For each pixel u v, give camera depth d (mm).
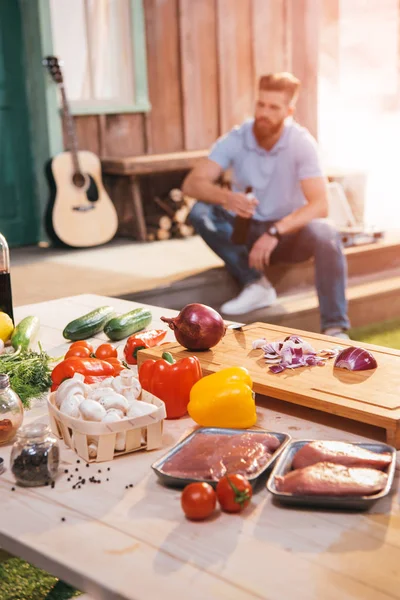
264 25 7309
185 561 1096
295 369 1765
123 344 2209
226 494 1219
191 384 1640
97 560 1105
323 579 1042
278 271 5363
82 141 6465
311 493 1217
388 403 1532
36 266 5551
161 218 6508
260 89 4797
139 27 6516
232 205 4801
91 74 6414
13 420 1527
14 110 6223
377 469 1299
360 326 5246
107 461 1441
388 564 1074
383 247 5844
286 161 4852
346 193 6934
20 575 2113
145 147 6844
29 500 1298
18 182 6348
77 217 6137
